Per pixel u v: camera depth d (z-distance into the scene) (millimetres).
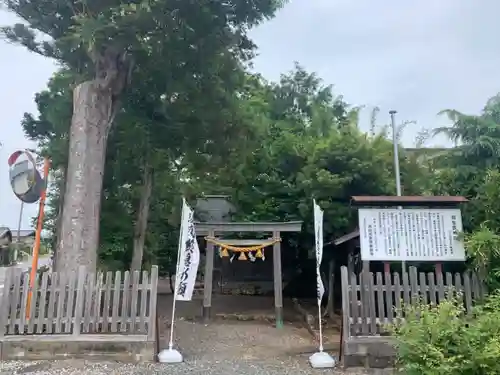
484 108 9047
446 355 4520
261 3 9383
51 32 10742
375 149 13047
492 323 4781
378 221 7168
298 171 14414
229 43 10094
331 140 13797
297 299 15625
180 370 6355
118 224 13375
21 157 7617
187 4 8305
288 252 16484
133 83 10867
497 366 4258
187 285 7512
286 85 24422
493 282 6754
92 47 8211
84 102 9094
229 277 18438
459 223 7188
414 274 6766
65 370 6199
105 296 7023
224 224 12000
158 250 16375
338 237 12336
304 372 6348
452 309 5051
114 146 11938
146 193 12961
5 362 6512
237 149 12648
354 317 6617
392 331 5352
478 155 8617
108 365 6500
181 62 10203
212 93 11156
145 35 8531
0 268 35469
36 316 6898
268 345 8828
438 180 9250
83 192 8750
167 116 11758
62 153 11703
